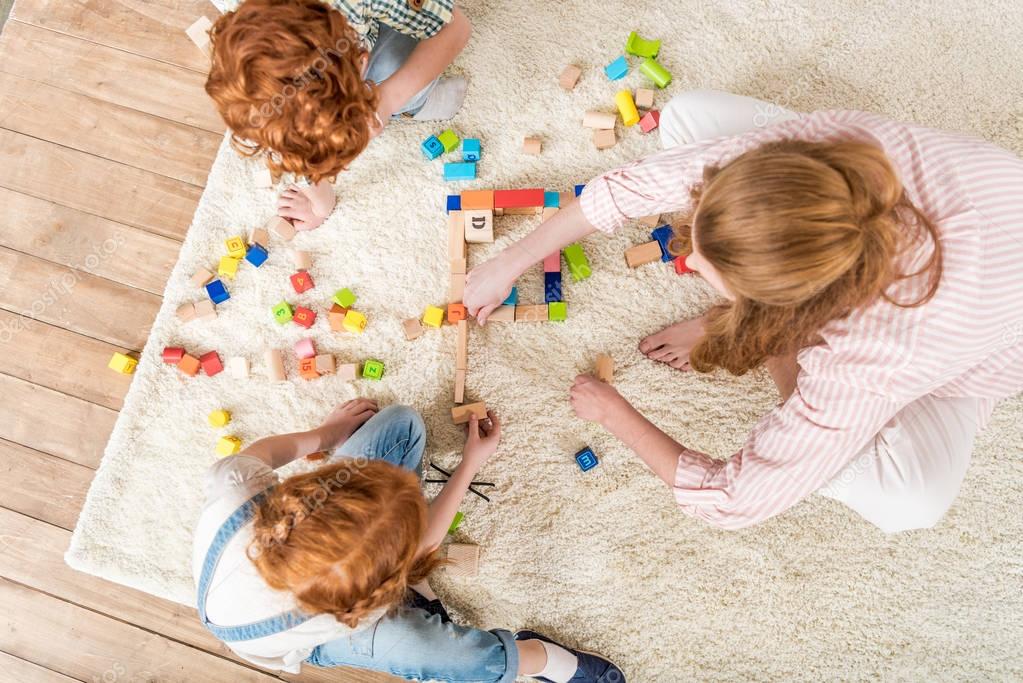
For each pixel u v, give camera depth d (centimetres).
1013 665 128
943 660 129
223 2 124
